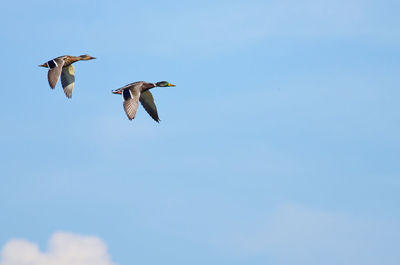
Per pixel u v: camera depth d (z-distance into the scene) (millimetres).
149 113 53688
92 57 57375
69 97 56688
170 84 53188
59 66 55781
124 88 50844
